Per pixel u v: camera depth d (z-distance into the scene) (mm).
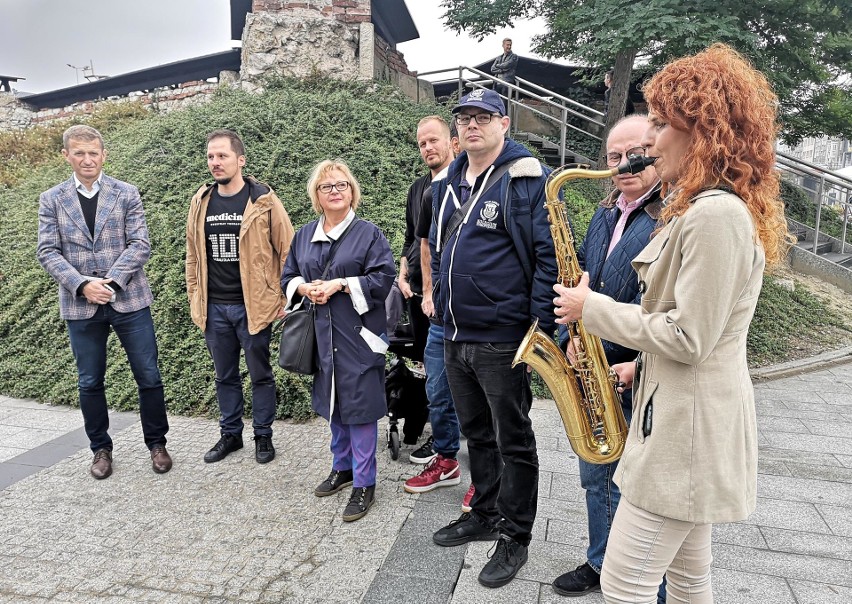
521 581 2408
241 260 3385
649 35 6371
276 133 6098
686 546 1627
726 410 1419
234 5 9594
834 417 4336
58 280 3234
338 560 2574
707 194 1372
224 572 2502
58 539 2754
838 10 7039
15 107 11812
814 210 10516
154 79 10836
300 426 4066
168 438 3885
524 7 8852
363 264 2992
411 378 3561
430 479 3182
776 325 6324
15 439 3951
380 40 8711
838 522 2889
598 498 2223
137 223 3416
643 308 1544
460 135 2383
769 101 1425
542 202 2285
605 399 2025
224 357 3543
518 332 2357
